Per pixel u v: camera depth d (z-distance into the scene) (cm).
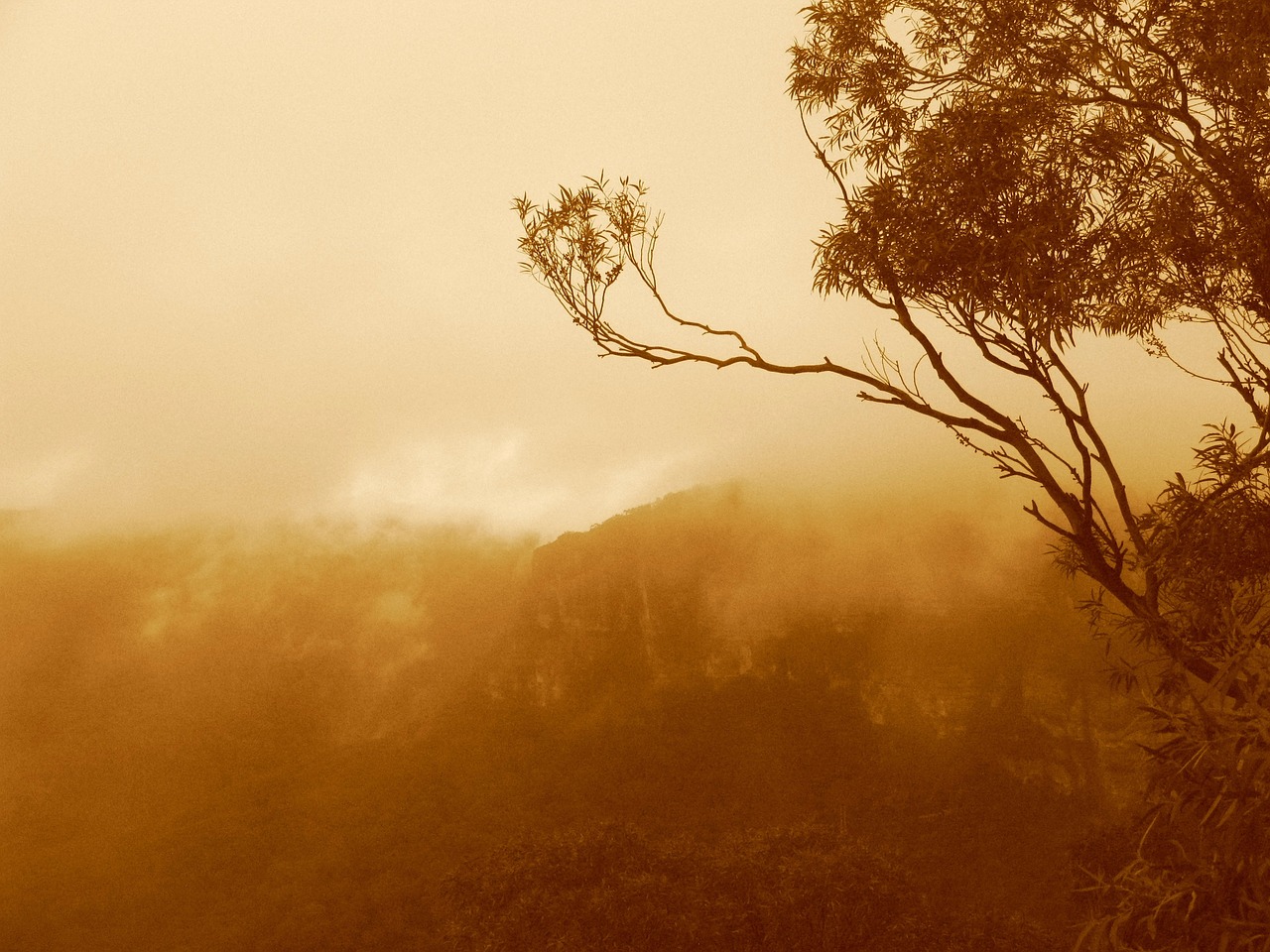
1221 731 368
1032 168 652
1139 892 391
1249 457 573
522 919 2988
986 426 636
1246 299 669
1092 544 607
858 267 675
